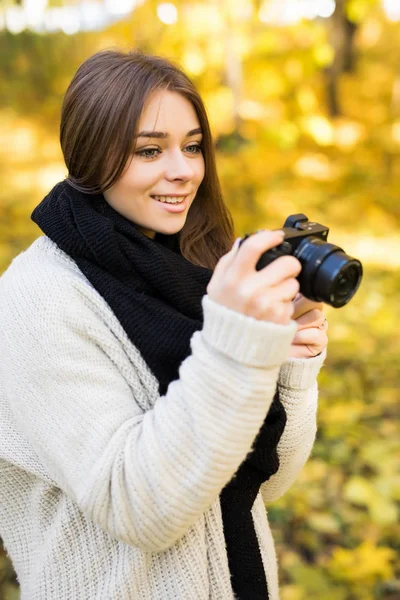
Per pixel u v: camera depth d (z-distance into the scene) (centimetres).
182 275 118
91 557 111
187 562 110
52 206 116
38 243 116
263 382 92
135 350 108
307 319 121
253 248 91
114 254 109
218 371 93
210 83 674
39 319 104
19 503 121
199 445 93
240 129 687
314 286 99
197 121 119
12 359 105
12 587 224
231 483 118
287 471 132
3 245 482
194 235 145
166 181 115
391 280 466
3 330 107
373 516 255
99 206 118
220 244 149
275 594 135
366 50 1045
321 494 269
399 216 584
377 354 376
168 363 107
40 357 102
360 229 557
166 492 94
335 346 386
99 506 96
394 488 269
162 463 94
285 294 92
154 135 112
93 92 112
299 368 120
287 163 674
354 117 817
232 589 122
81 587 111
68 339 103
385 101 850
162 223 118
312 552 242
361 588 224
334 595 221
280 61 710
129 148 111
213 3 605
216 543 114
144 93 110
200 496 95
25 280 109
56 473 105
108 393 103
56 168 667
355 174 661
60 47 945
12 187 607
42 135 776
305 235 103
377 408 326
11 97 885
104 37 767
